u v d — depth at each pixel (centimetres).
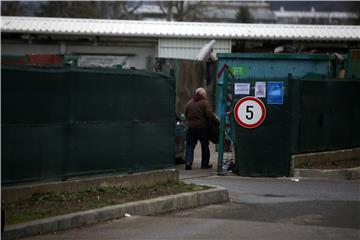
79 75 1157
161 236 968
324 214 1160
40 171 1093
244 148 1667
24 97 1064
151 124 1306
